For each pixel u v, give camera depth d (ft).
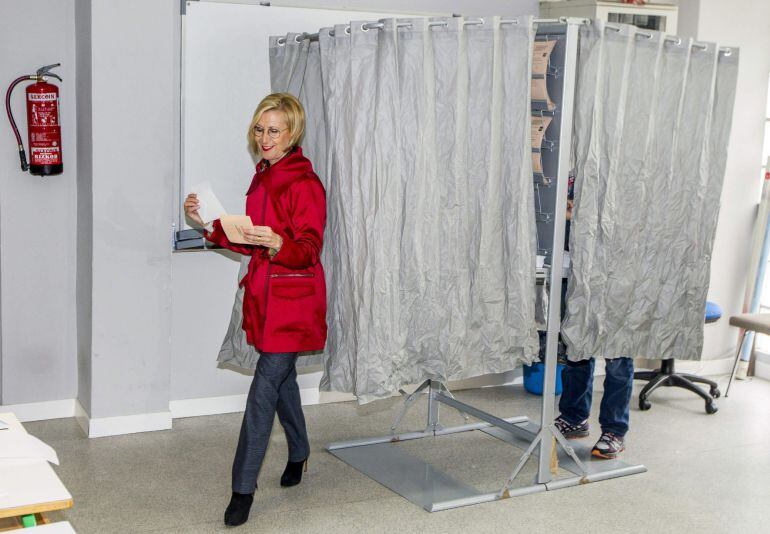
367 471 11.88
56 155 12.74
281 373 10.04
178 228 13.69
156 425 13.34
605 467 12.15
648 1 16.33
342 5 14.28
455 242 10.38
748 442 13.62
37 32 12.74
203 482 11.34
